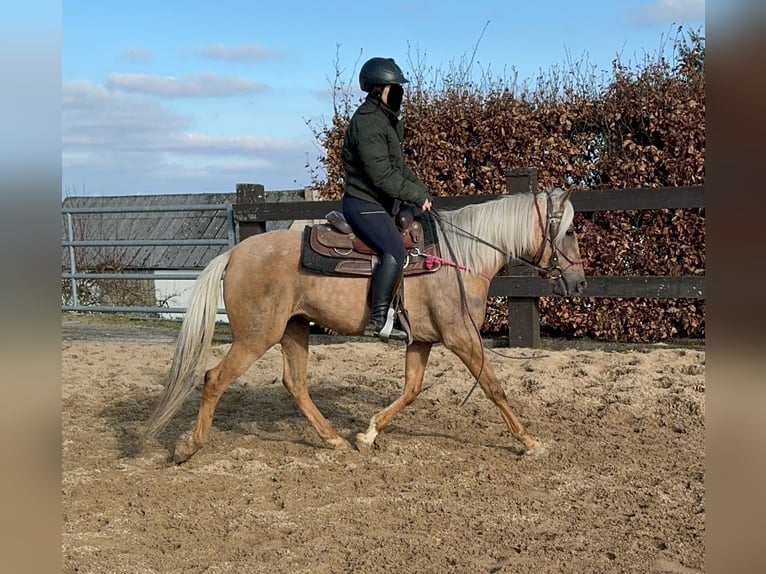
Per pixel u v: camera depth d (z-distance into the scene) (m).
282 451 5.75
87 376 8.17
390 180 5.11
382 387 7.48
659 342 9.16
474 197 8.88
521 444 5.77
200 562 3.90
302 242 5.38
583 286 5.54
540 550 3.97
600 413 6.47
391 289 5.23
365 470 5.27
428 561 3.85
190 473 5.25
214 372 5.41
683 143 8.88
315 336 10.11
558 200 5.45
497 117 9.45
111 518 4.48
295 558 3.92
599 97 9.27
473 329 5.39
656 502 4.59
